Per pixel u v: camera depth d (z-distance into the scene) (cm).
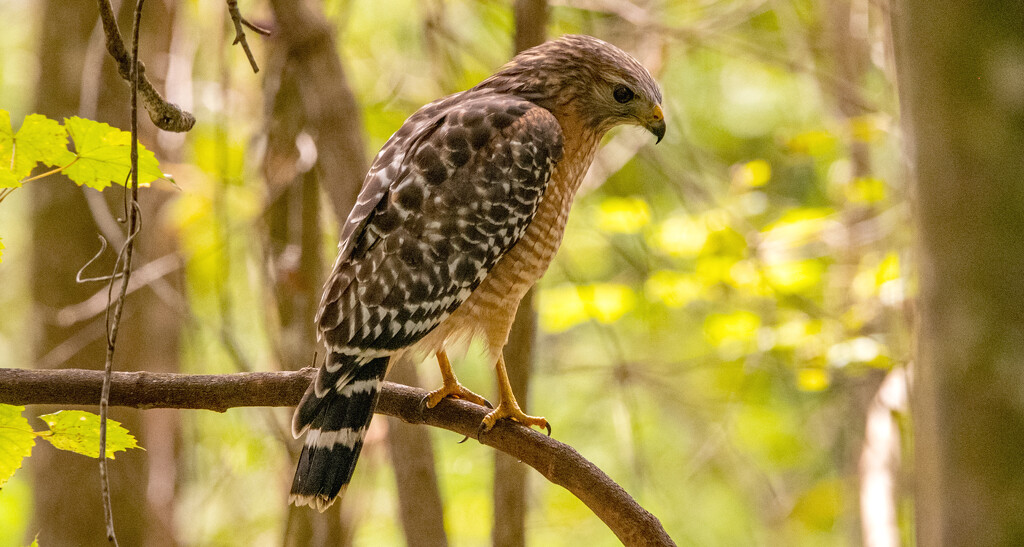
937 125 407
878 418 1157
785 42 1438
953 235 407
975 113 398
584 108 660
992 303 402
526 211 619
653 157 1176
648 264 1159
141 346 1119
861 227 1167
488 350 623
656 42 1242
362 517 1115
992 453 405
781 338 1088
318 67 770
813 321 1093
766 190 1452
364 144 780
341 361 553
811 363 1078
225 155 916
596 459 1533
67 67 1052
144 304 1122
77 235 1080
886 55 1027
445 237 595
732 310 1227
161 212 1197
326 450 538
